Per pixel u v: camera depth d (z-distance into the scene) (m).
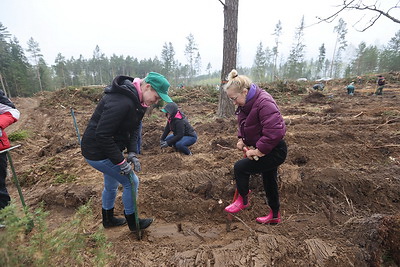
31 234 1.75
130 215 2.47
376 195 3.14
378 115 7.79
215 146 5.07
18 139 6.32
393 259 2.11
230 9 6.51
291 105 11.30
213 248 2.31
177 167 4.07
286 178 3.35
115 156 1.98
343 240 2.35
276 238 2.35
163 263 2.14
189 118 8.67
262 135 2.25
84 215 2.06
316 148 4.30
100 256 1.87
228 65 6.95
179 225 2.92
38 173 4.05
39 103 13.93
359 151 4.30
